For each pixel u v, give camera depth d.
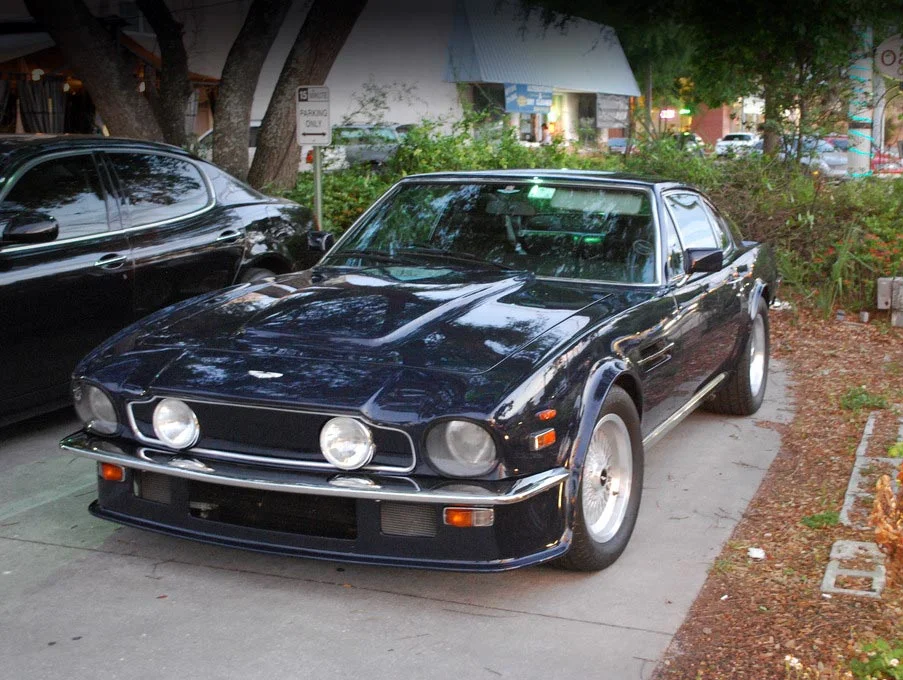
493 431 3.33
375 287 4.39
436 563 3.43
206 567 3.99
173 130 11.62
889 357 7.69
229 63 10.87
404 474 3.40
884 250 9.35
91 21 10.09
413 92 24.38
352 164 13.20
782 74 13.53
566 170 5.29
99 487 3.91
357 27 23.55
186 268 6.13
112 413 3.78
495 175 5.27
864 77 14.66
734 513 4.63
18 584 3.84
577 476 3.60
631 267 4.74
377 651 3.35
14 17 17.16
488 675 3.21
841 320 8.88
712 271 4.89
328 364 3.60
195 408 3.60
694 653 3.33
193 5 18.86
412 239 5.04
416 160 13.05
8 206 5.35
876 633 3.39
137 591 3.78
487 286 4.39
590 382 3.73
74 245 5.56
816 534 4.31
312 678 3.18
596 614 3.61
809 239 10.06
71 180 5.73
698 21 14.35
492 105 23.56
